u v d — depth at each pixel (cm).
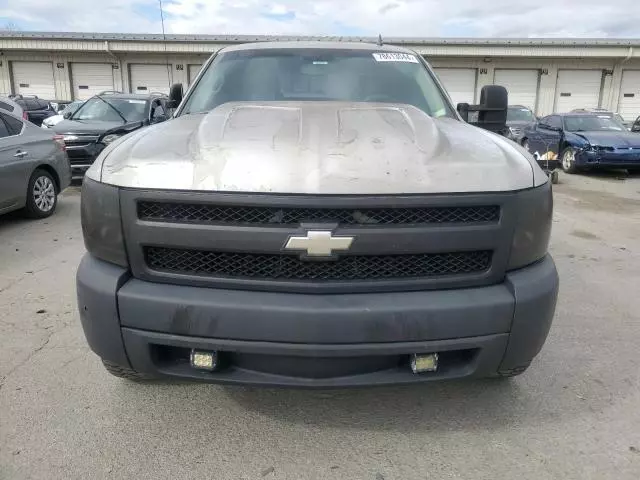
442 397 307
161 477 242
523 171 240
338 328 219
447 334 225
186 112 355
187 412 291
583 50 3130
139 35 3269
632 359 353
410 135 252
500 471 247
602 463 253
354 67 377
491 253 233
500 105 370
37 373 328
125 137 279
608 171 1462
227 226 221
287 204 216
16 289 475
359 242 219
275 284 225
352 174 221
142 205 229
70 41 3097
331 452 260
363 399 305
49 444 262
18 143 722
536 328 237
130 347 234
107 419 283
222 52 405
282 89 360
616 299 464
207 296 225
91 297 236
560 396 309
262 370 232
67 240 650
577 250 634
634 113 3319
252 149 232
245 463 252
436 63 3234
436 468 249
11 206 712
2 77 3216
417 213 224
